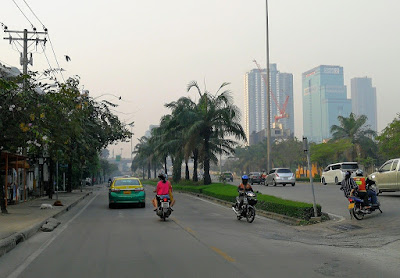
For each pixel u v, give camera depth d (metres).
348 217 15.81
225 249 10.11
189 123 38.88
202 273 7.69
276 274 7.55
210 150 41.44
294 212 15.66
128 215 19.22
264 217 17.83
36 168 41.94
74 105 21.75
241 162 121.19
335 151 61.62
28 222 15.51
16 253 10.23
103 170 122.06
